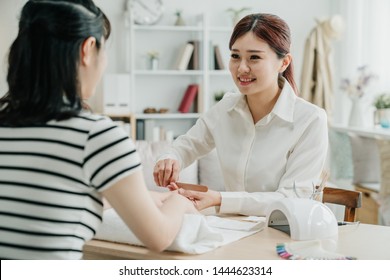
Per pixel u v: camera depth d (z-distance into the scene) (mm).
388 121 4590
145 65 5477
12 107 1107
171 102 5625
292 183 1830
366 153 4258
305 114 1887
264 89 1831
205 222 1390
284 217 1594
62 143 1064
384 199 3727
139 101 5566
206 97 5367
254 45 1760
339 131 4895
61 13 1076
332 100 5281
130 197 1090
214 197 1738
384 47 5109
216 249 1364
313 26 5742
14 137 1090
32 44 1080
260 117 1960
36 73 1078
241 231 1544
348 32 5383
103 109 5141
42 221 1059
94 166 1062
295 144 1898
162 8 5402
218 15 5648
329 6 5770
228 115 2016
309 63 5281
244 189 1985
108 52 5465
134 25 5258
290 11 5730
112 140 1066
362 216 4262
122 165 1066
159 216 1163
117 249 1364
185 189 1783
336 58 5707
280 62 1827
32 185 1062
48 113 1073
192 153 2109
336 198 1963
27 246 1063
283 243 1365
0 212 1077
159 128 5352
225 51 5688
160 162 1930
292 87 1985
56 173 1060
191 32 5605
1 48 4801
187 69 5418
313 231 1446
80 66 1110
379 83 5125
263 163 1928
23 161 1072
